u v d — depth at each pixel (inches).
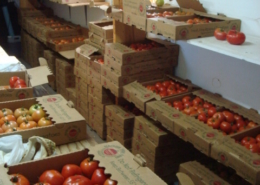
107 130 136.1
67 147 75.0
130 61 116.8
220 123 92.6
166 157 107.7
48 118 77.9
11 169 58.4
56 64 186.7
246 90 99.5
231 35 82.4
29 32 227.9
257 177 70.1
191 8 114.9
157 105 102.6
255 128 88.0
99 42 144.0
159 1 119.2
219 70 108.2
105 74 128.0
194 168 86.0
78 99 162.1
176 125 92.3
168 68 126.7
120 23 129.7
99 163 59.1
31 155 65.1
